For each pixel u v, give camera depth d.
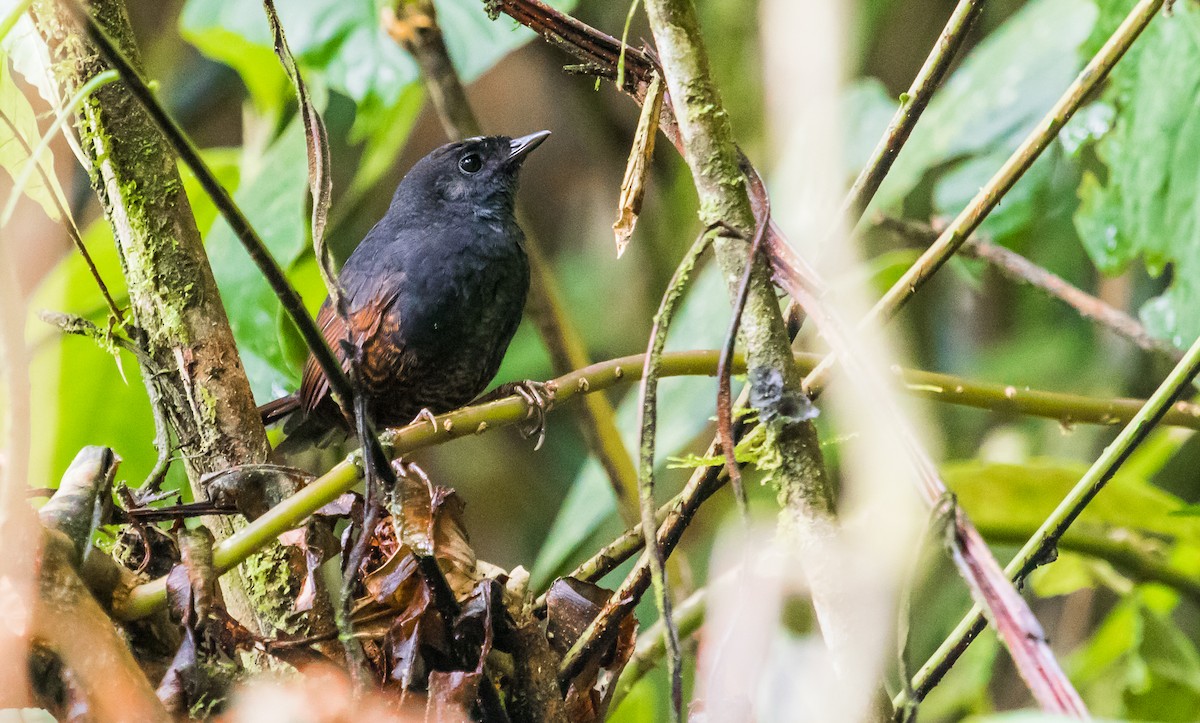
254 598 3.76
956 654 3.74
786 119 3.87
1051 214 3.94
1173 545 3.86
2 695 3.17
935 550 3.47
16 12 3.49
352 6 3.87
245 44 3.88
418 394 3.88
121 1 3.77
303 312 3.38
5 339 3.14
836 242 3.76
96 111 3.76
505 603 3.73
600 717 3.75
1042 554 3.74
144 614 3.55
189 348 3.77
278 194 3.86
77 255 3.86
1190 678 3.84
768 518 3.89
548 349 3.88
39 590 3.19
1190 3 3.85
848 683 3.19
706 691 3.71
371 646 3.74
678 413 3.86
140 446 3.85
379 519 3.75
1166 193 3.85
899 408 3.14
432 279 3.88
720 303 3.86
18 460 3.16
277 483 3.76
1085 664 3.87
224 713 3.54
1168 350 3.84
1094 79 3.75
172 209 3.77
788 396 3.33
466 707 3.50
